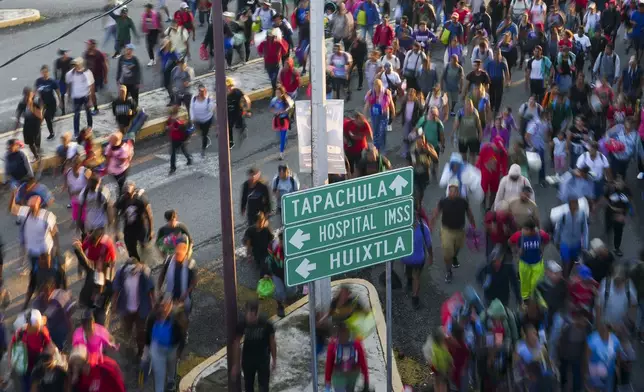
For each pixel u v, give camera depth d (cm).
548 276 1309
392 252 989
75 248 1344
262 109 2403
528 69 2348
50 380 1092
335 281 1555
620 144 1836
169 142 2178
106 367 1102
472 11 2998
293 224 922
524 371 1111
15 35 2869
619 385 1194
